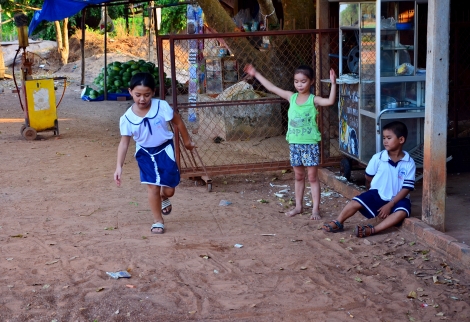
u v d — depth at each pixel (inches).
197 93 446.6
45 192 289.4
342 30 284.7
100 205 265.4
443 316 157.5
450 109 316.5
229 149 385.1
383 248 208.1
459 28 300.5
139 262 196.1
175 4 576.7
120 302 166.4
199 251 206.8
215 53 502.9
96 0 488.4
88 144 423.2
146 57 1048.2
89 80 886.4
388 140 222.1
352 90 271.7
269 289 175.6
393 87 252.8
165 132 217.2
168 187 226.8
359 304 165.2
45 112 443.8
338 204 264.2
